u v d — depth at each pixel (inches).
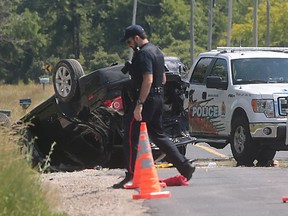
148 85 1190.3
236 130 1841.8
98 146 1679.4
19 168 1013.2
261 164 1878.7
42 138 1736.0
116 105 1540.4
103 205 1093.8
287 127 1724.9
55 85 1631.4
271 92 1788.9
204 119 1966.0
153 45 1221.1
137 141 1220.5
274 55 1940.2
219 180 1323.8
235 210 1054.4
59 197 1102.4
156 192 1144.2
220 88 1899.6
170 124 1590.8
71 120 1622.8
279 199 1136.2
